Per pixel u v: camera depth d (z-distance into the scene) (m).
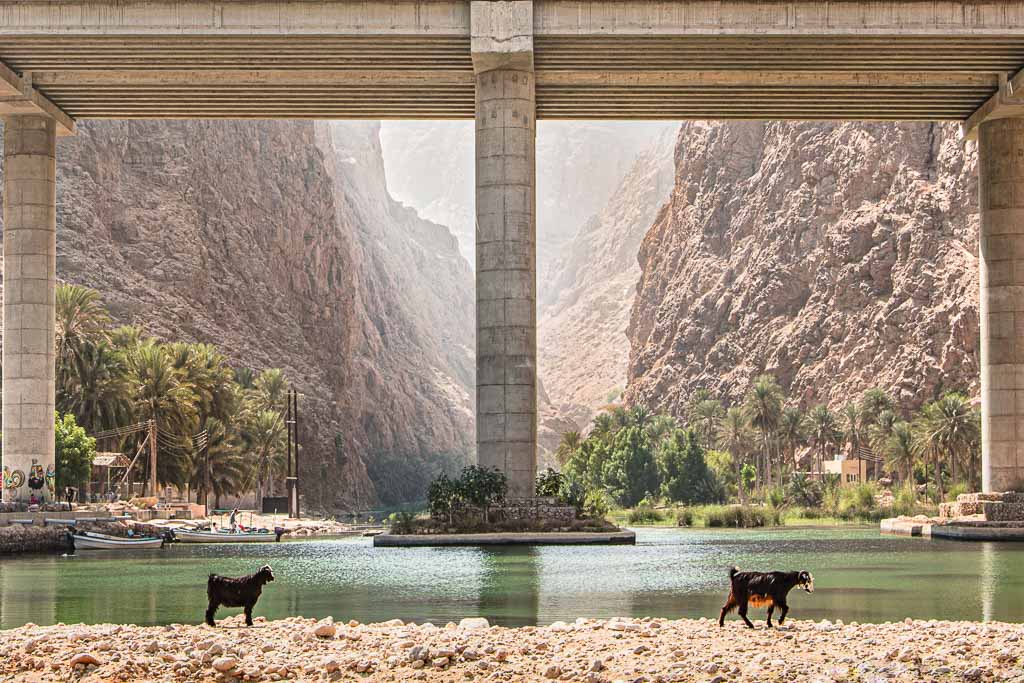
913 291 164.12
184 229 180.50
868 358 167.38
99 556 53.94
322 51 60.72
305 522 102.81
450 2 59.00
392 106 70.00
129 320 159.62
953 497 107.62
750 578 21.83
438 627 23.89
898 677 17.05
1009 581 35.62
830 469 139.75
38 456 64.31
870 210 181.25
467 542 55.81
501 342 59.84
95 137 175.88
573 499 60.84
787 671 17.34
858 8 58.34
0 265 139.12
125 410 87.25
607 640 20.48
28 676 17.89
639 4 58.50
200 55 61.28
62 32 58.12
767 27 58.38
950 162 170.50
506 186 60.12
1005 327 66.94
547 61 62.09
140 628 22.59
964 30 58.25
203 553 55.72
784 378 181.12
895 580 36.03
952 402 111.31
